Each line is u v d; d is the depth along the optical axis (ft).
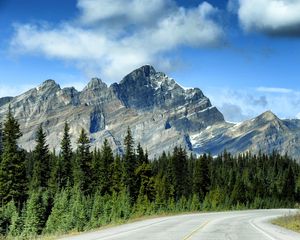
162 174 435.53
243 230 108.17
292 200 565.94
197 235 89.92
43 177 288.71
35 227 179.63
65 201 196.54
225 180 554.87
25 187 242.37
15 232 170.50
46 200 222.89
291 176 580.71
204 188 443.32
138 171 335.26
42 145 291.58
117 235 86.48
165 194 364.58
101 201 216.33
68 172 301.22
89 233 93.71
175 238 81.20
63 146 305.73
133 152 341.41
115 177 325.21
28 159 375.04
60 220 185.78
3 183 235.61
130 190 328.90
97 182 314.76
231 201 461.37
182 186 431.84
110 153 331.36
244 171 617.62
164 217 200.03
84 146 305.73
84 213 175.22
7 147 240.53
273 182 629.51
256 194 530.27
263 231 105.09
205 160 448.65
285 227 122.62
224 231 103.35
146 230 103.09
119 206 211.82
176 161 437.58
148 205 282.77
